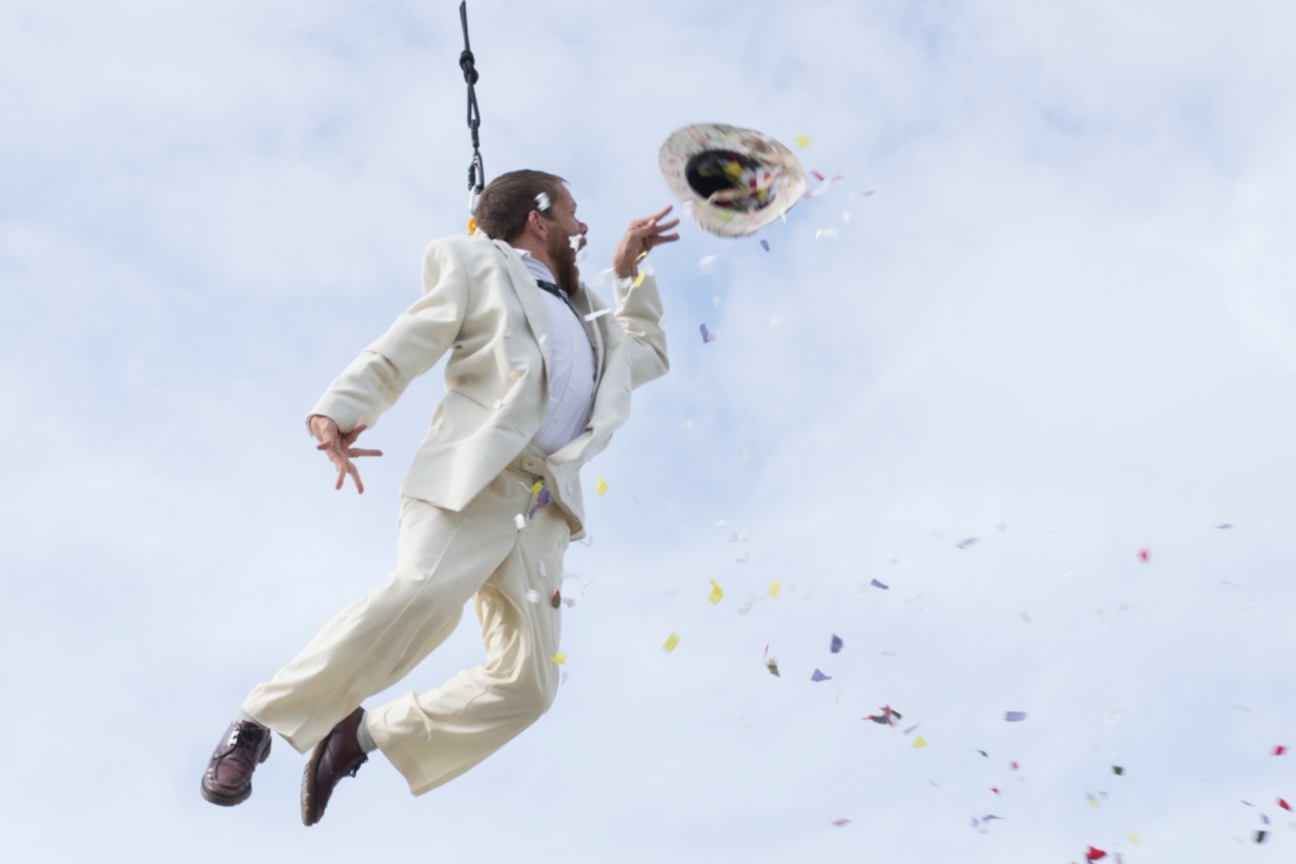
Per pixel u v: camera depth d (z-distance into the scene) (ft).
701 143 13.25
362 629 11.84
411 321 12.37
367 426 12.18
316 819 12.92
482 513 12.32
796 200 13.10
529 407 12.41
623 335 13.61
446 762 12.86
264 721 11.76
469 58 15.28
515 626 12.73
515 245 13.71
